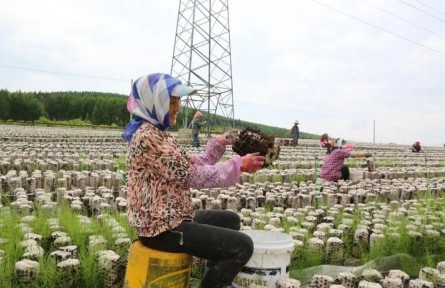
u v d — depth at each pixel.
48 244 5.22
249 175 11.22
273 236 3.94
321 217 7.07
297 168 14.95
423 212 7.66
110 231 5.47
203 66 38.12
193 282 4.71
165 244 3.18
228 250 3.11
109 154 14.82
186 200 3.32
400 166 17.66
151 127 3.19
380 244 5.63
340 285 3.81
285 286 3.55
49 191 8.61
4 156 12.48
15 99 72.44
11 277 4.10
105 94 99.56
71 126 51.84
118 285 4.43
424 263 5.44
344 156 11.29
